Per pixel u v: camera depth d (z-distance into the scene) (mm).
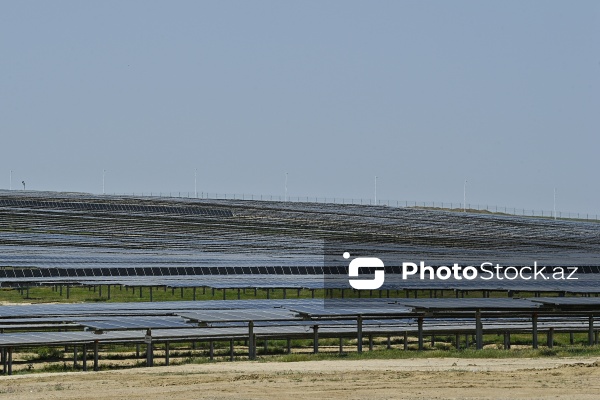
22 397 38812
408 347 76875
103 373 50750
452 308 65188
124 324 65812
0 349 62875
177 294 115688
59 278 114125
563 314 67438
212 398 37125
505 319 80812
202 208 194125
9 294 113812
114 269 119000
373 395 37344
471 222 197875
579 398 35750
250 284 109688
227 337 64875
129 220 175625
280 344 79875
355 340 83188
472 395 37000
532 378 42500
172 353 72812
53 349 74812
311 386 40500
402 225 186875
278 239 161625
